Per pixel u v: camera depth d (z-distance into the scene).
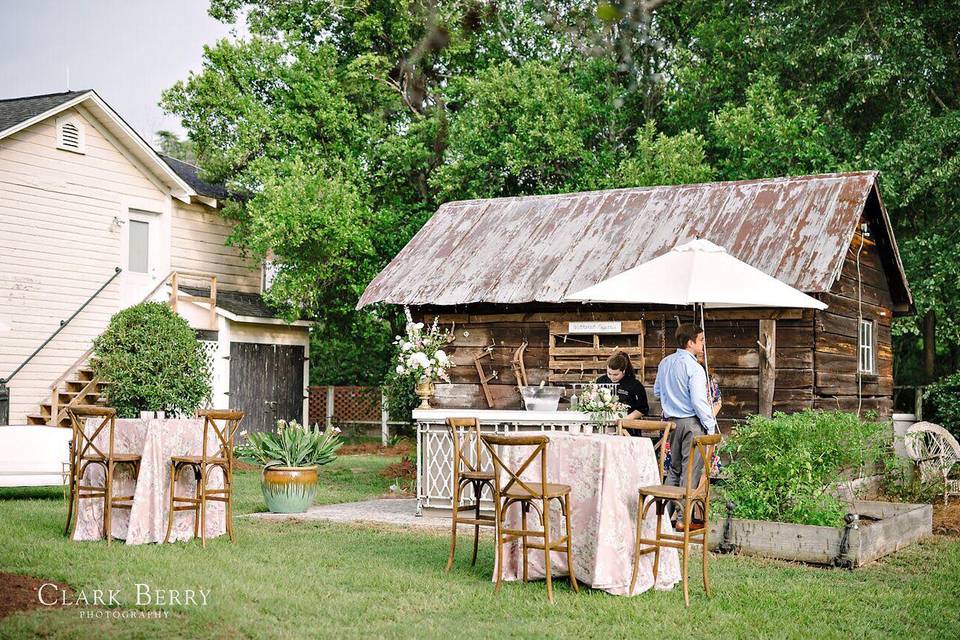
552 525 7.93
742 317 12.76
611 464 7.63
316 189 21.12
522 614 6.92
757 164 20.27
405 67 24.84
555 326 14.12
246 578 7.81
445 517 11.67
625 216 14.98
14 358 19.44
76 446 9.62
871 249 15.40
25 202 19.64
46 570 7.82
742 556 9.23
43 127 19.98
